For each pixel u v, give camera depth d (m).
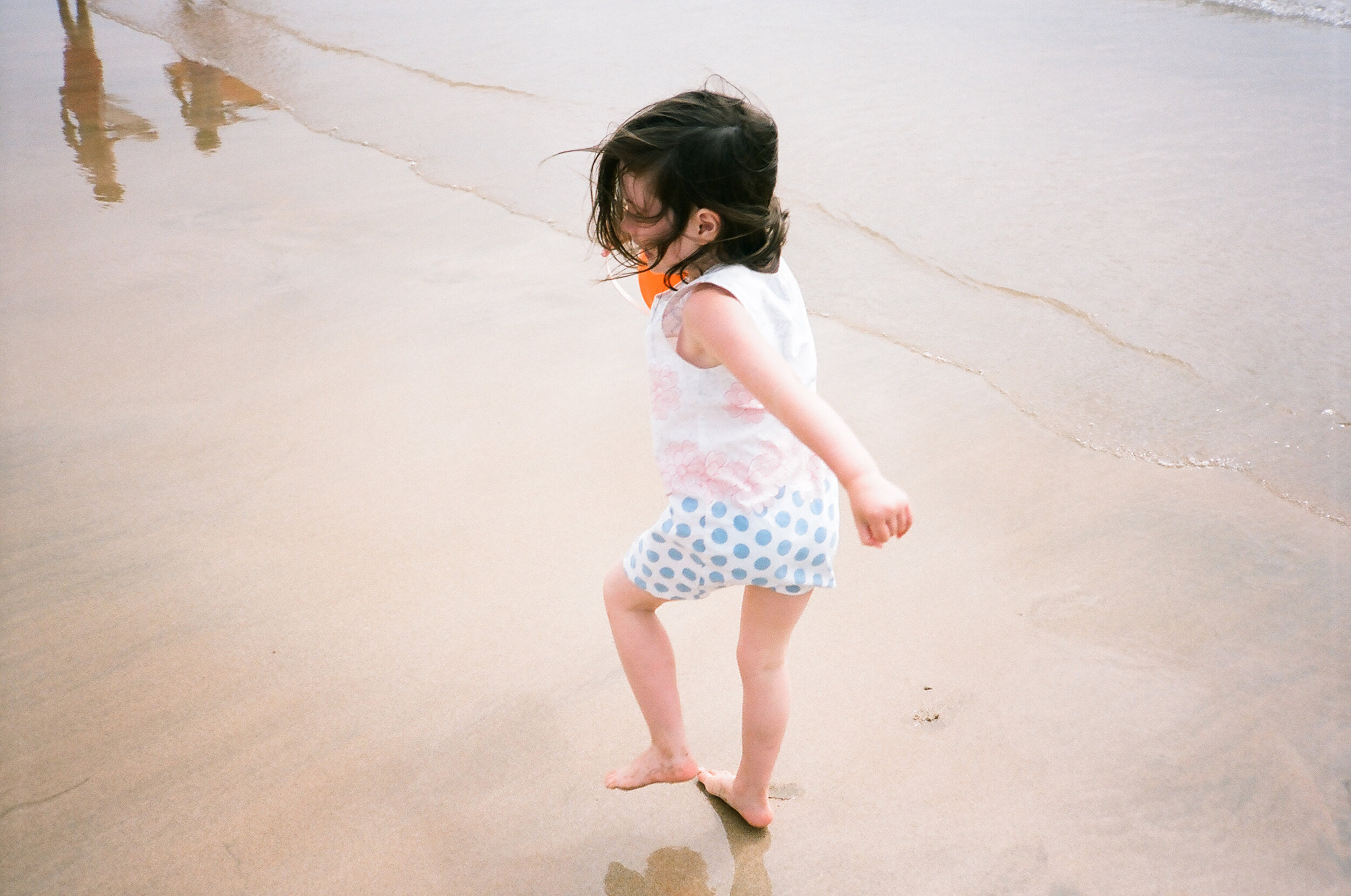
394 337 3.60
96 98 6.28
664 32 6.84
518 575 2.53
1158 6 6.83
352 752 2.07
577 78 6.12
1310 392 3.10
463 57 6.68
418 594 2.48
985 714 2.14
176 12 8.24
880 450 2.97
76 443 3.04
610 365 3.38
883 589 2.48
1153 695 2.17
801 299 1.71
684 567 1.68
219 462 2.96
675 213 1.55
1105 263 3.82
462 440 3.05
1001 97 5.40
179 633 2.36
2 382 3.35
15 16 8.24
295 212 4.65
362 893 1.81
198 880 1.83
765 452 1.62
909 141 4.90
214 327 3.69
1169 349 3.33
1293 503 2.69
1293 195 4.23
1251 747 2.05
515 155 5.13
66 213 4.68
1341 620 2.33
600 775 2.03
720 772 1.99
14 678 2.24
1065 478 2.82
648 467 2.90
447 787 2.01
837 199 4.38
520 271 4.04
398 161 5.18
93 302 3.87
